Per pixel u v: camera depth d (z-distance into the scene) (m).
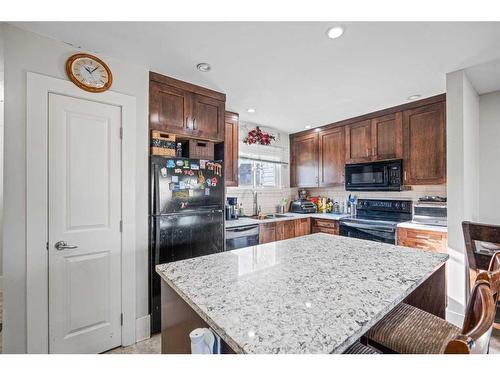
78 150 1.74
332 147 3.71
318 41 1.65
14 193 1.51
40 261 1.59
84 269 1.76
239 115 3.33
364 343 1.12
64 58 1.69
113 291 1.88
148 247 2.06
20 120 1.53
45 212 1.60
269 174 4.15
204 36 1.60
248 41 1.66
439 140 2.63
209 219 2.38
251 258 1.35
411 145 2.84
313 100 2.77
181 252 2.19
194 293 0.92
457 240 2.06
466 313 0.80
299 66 2.00
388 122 3.05
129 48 1.75
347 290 0.94
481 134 2.62
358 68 2.02
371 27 1.50
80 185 1.74
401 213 3.27
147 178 2.06
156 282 2.06
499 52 1.78
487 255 1.71
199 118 2.39
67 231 1.69
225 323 0.72
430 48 1.72
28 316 1.54
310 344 0.63
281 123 3.75
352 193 3.89
